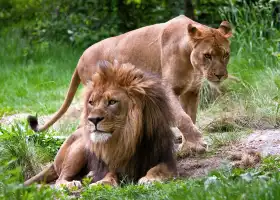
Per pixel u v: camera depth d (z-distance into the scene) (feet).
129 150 34.27
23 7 87.40
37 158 40.98
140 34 43.93
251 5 72.28
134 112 34.04
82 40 77.82
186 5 72.59
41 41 81.05
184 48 40.40
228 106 48.83
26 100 63.57
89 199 30.68
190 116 42.70
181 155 39.14
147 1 78.38
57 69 73.51
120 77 34.04
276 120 45.19
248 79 54.29
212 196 26.11
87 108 34.68
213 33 39.42
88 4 80.69
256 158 36.27
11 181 28.09
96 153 34.71
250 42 64.03
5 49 81.05
